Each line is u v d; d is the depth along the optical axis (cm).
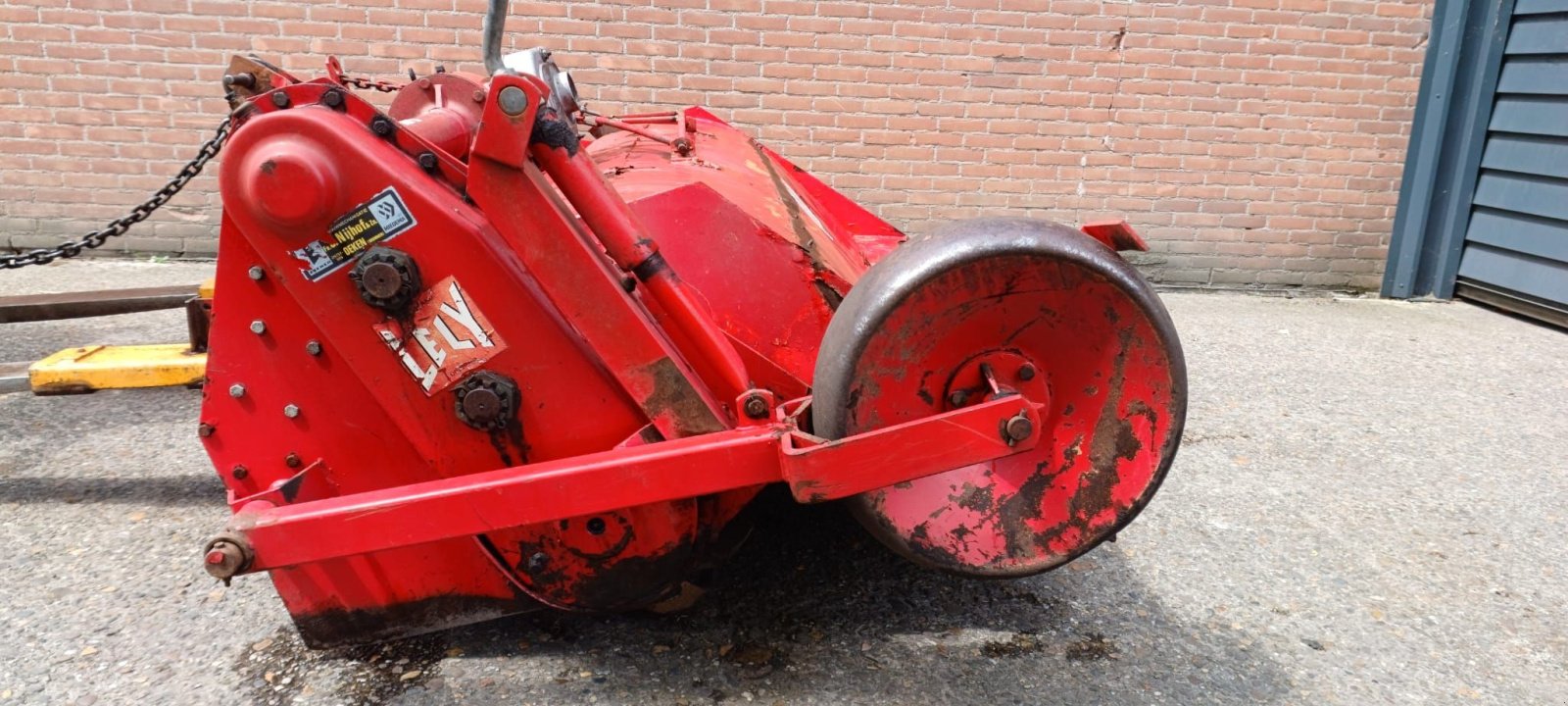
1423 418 422
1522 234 610
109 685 207
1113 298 189
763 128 609
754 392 191
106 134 568
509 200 176
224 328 189
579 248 180
